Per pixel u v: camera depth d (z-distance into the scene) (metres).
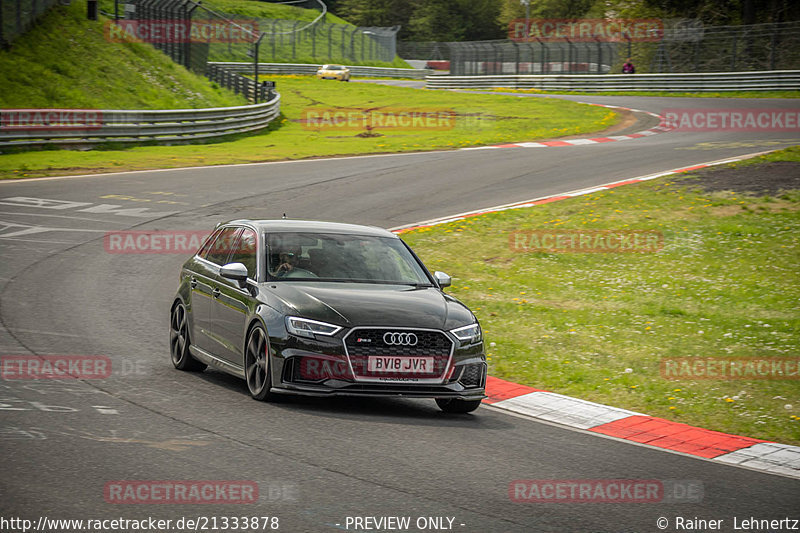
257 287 20.91
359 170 72.00
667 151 77.75
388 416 19.83
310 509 12.87
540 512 13.52
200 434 16.81
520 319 33.22
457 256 43.91
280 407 19.64
